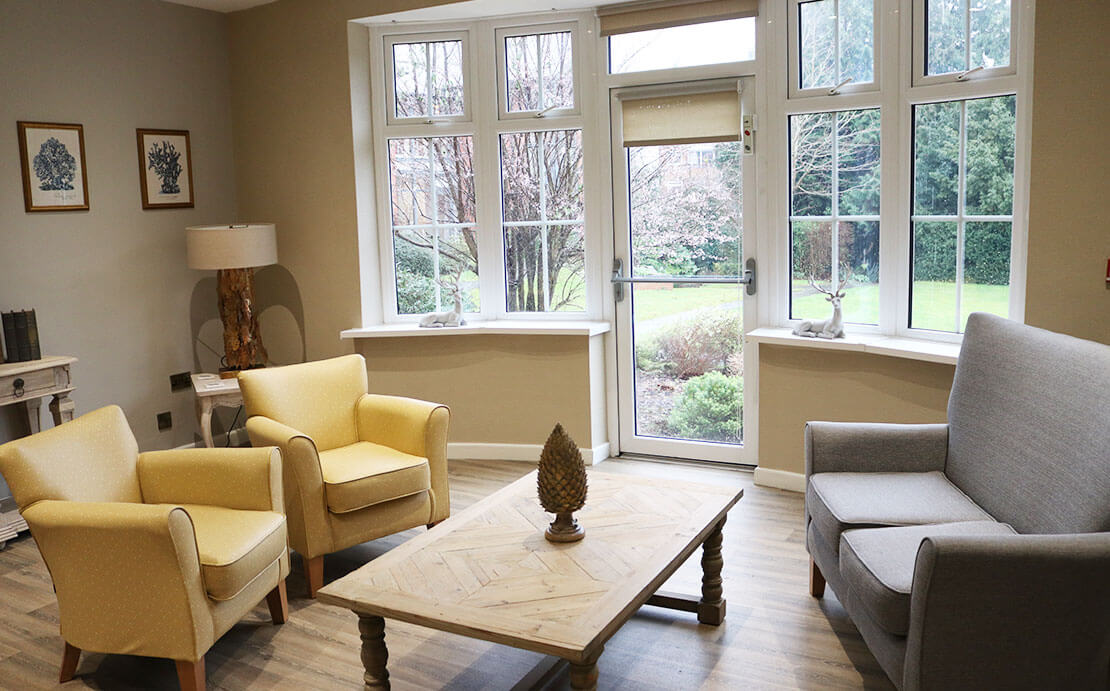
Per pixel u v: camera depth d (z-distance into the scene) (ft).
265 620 11.26
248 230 16.16
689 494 10.80
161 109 17.06
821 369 14.44
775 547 12.78
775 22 14.62
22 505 9.59
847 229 14.55
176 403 17.70
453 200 17.46
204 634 9.37
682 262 16.26
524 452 17.26
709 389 16.46
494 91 16.90
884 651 8.48
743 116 15.14
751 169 15.26
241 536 10.00
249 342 17.07
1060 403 9.07
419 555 9.25
